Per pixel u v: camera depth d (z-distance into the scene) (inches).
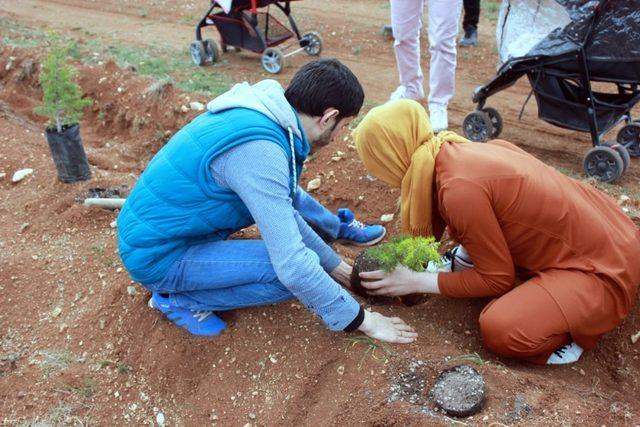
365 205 160.6
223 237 110.8
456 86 245.0
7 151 188.5
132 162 196.9
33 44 287.6
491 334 105.8
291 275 92.0
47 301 131.0
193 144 95.3
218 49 280.5
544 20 163.8
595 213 106.4
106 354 117.5
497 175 101.0
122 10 386.0
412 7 187.2
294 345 110.0
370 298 120.1
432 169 107.1
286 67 277.0
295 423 100.7
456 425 90.7
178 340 114.0
